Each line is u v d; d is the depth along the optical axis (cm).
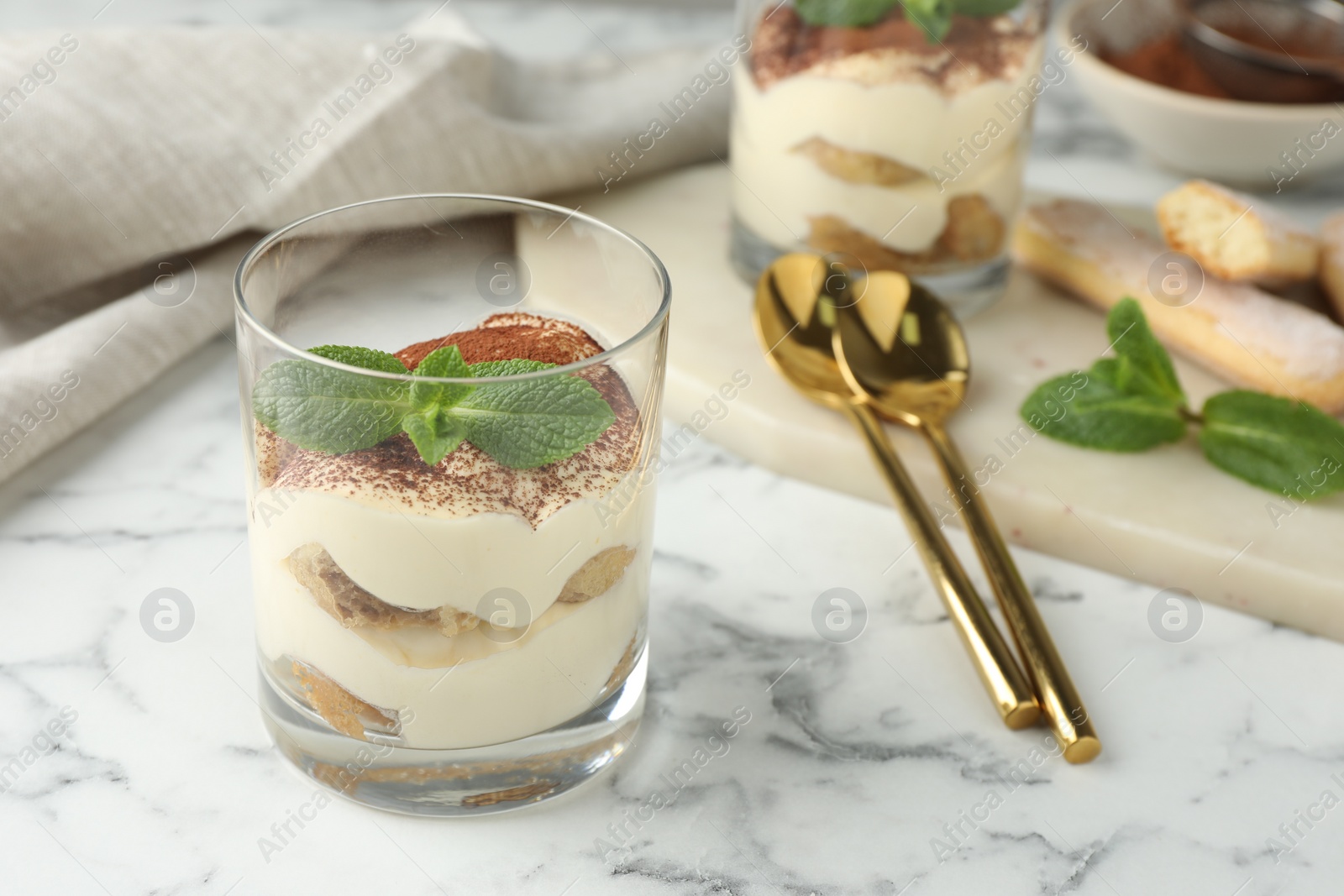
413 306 51
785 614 56
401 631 48
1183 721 54
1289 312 63
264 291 48
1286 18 76
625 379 48
